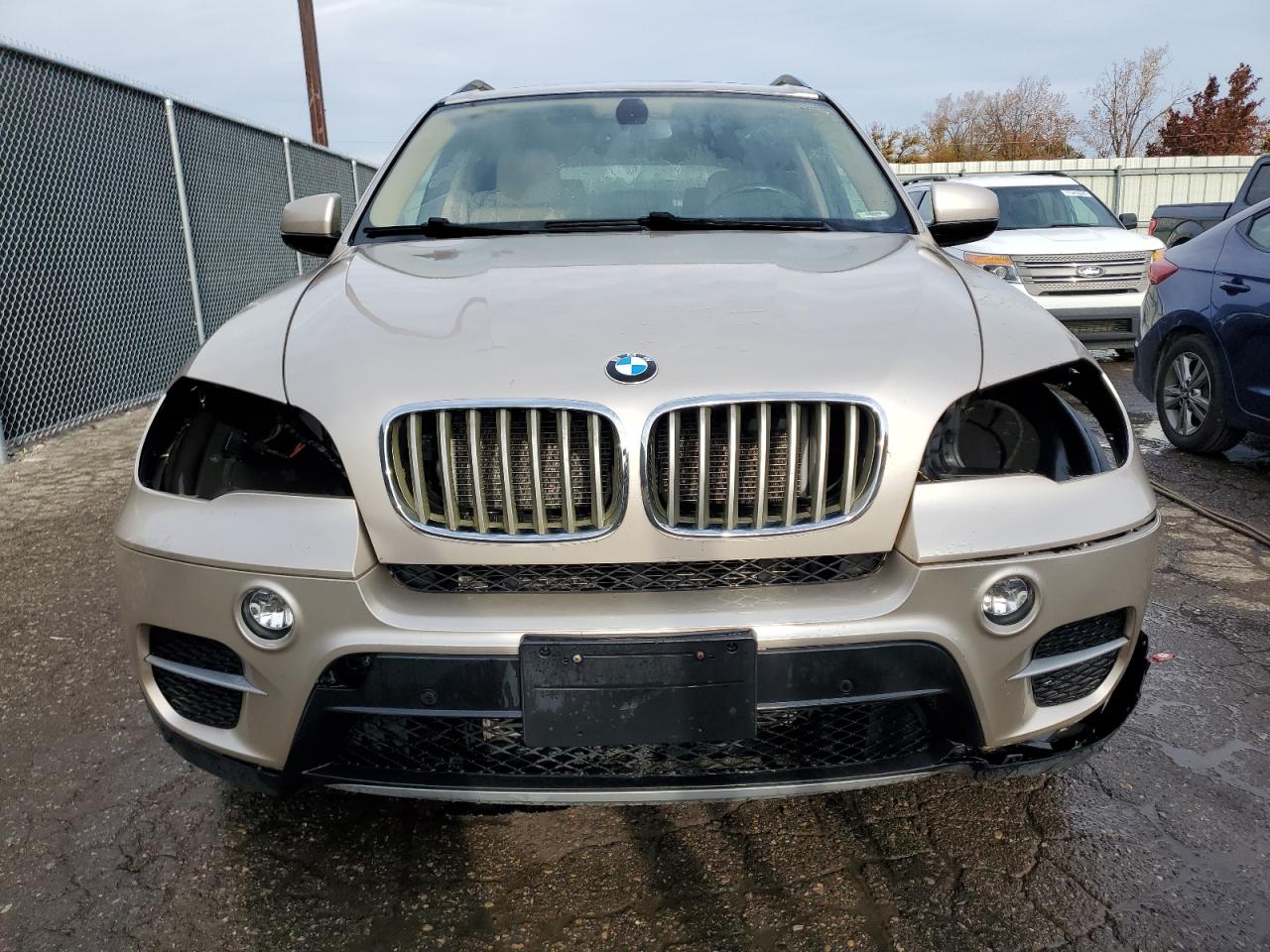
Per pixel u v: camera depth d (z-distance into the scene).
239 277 9.21
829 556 1.83
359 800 2.40
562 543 1.77
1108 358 9.76
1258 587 3.66
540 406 1.77
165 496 1.92
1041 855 2.15
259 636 1.80
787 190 3.00
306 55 15.19
